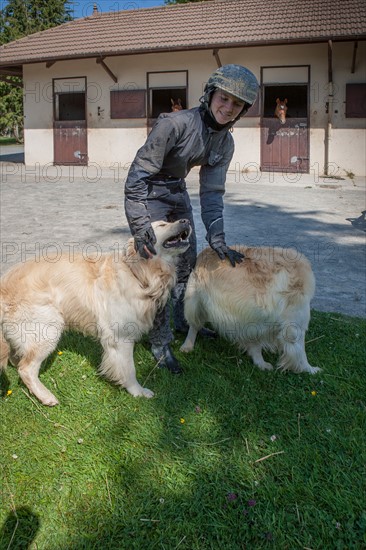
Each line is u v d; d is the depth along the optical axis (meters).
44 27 37.69
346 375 3.28
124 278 2.88
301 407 2.91
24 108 17.53
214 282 3.24
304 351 3.29
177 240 2.98
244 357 3.54
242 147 15.24
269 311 3.15
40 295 2.89
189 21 17.14
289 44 14.12
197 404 2.94
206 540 2.02
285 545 2.00
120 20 18.84
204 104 2.98
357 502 2.19
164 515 2.14
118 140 16.55
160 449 2.55
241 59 14.88
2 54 17.42
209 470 2.41
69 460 2.47
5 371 3.24
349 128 14.24
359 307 4.57
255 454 2.51
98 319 2.98
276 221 8.29
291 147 14.82
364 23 13.93
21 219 8.20
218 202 3.37
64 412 2.88
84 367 3.39
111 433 2.68
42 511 2.16
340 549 1.98
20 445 2.56
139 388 3.08
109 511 2.17
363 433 2.64
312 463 2.43
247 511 2.16
